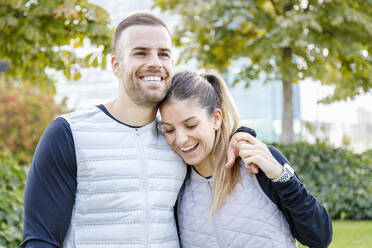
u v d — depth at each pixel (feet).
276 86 43.88
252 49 26.16
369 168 25.11
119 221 6.51
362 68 26.96
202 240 7.06
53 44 17.34
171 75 6.89
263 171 6.86
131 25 6.72
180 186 7.27
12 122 30.50
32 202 6.31
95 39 16.26
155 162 6.92
